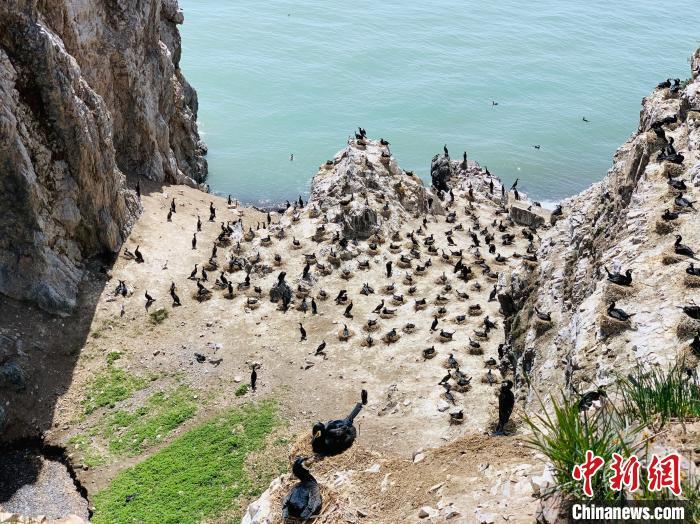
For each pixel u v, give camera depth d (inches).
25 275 2508.6
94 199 2792.8
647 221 1557.6
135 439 2129.7
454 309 2645.2
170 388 2322.8
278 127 5964.6
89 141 2709.2
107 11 3344.0
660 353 1178.0
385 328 2544.3
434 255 2984.7
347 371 2341.3
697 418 807.1
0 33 2508.6
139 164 3735.2
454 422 2027.6
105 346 2487.7
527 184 5354.3
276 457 1979.6
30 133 2564.0
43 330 2459.4
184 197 3725.4
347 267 2847.0
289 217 3097.9
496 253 3102.9
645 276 1393.9
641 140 1847.9
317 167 5329.7
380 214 3075.8
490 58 7824.8
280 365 2388.0
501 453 1034.7
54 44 2598.4
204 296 2728.8
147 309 2640.3
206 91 6510.8
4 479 2004.2
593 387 1198.3
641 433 797.2
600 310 1353.3
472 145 5915.4
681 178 1664.6
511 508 860.0
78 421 2210.9
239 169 5191.9
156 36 3833.7
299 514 948.0
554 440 848.3
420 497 971.9
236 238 3100.4
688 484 698.8
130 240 3019.2
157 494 1893.5
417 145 5880.9
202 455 2020.2
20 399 2230.6
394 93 6815.9
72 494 1957.4
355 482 1042.7
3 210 2464.3
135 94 3540.8
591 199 1975.9
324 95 6663.4
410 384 2242.9
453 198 3644.2
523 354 1780.3
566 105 6776.6
